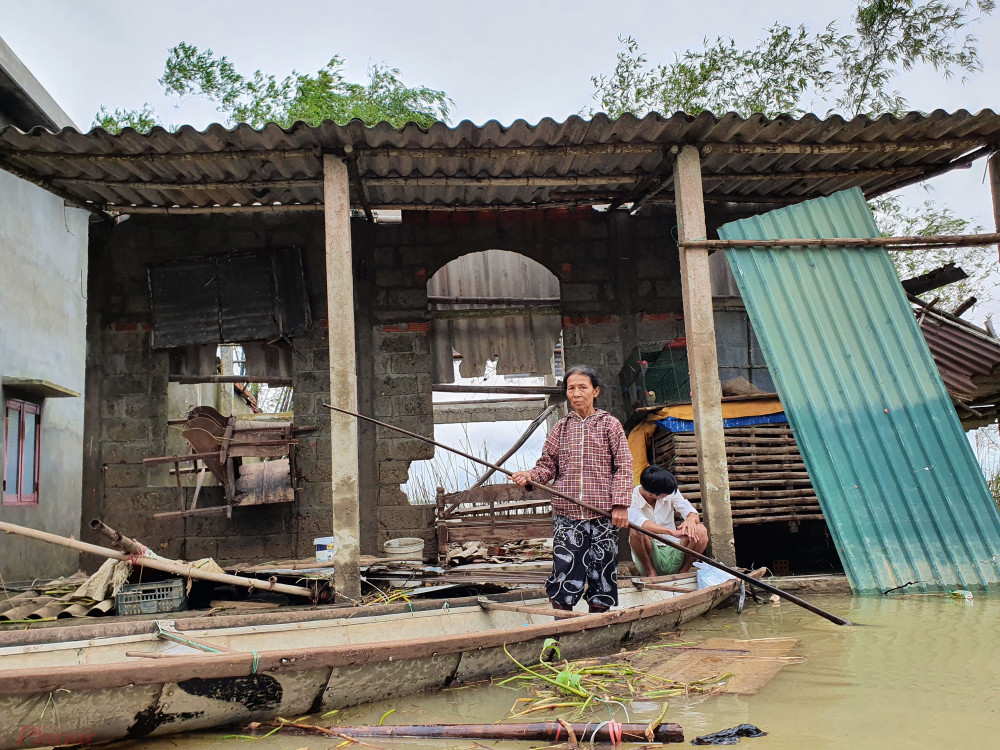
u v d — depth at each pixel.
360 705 3.44
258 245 9.14
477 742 2.85
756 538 9.10
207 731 3.09
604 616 4.26
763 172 7.95
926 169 7.80
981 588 6.14
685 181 6.84
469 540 8.26
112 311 9.00
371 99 13.88
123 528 8.68
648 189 8.11
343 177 6.56
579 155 6.96
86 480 8.75
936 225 12.56
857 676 3.52
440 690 3.70
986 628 4.57
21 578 8.45
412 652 3.45
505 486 8.44
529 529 8.34
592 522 4.69
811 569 8.95
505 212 9.41
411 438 8.98
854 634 4.55
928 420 6.61
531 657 4.04
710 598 5.39
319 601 6.10
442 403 12.40
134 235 9.09
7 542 8.19
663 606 4.71
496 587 6.44
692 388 6.72
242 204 8.20
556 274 9.42
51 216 9.61
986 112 6.60
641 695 3.36
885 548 6.25
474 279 9.84
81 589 5.50
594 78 13.01
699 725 2.89
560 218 9.46
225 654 3.04
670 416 7.80
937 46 11.30
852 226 7.07
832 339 6.75
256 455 8.29
